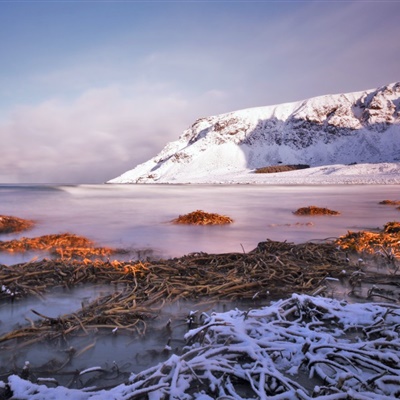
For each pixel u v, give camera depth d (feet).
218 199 82.74
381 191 126.11
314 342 8.06
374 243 21.30
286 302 10.64
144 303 11.43
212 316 9.08
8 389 6.16
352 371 7.16
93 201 75.82
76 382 7.11
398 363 6.88
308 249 19.76
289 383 6.40
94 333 9.32
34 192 115.55
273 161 582.35
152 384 6.34
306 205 63.77
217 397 6.30
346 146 575.38
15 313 11.10
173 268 15.35
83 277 14.28
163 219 41.86
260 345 7.81
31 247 23.24
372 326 9.08
